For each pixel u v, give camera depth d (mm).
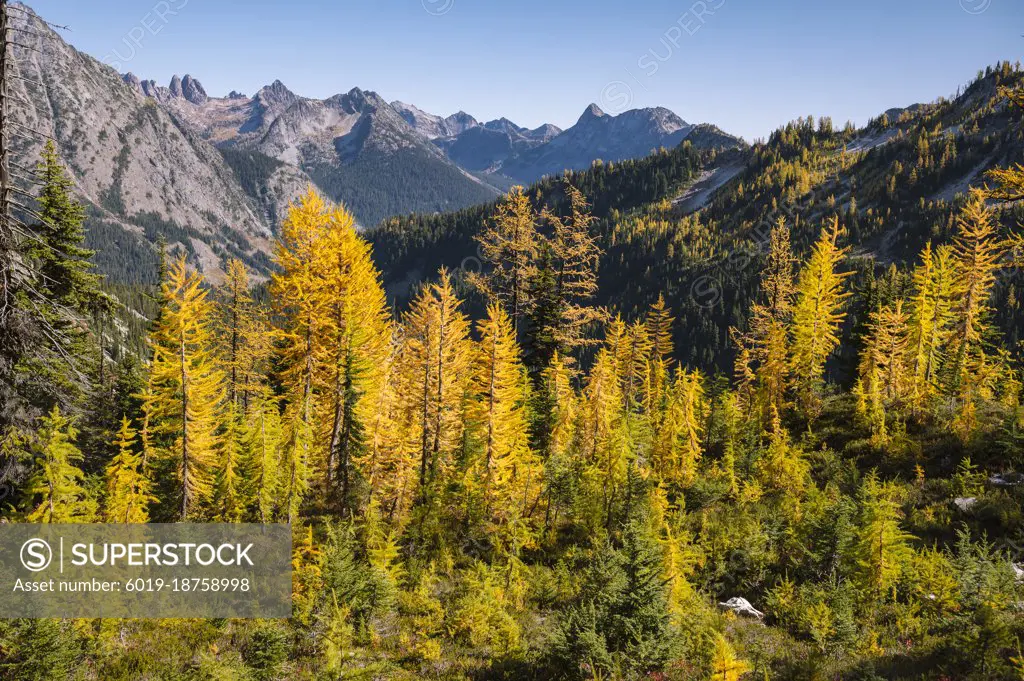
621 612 13688
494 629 16844
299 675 14047
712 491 30891
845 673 13430
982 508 23938
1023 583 16062
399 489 27703
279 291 27281
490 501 27531
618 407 34812
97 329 29719
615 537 26047
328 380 27047
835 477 31516
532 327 39625
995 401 38656
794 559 22109
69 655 12484
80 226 24094
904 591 18828
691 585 19016
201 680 13117
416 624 17906
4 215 12086
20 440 15922
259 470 22359
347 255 27297
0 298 12711
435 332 29203
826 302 44969
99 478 20406
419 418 29203
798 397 45469
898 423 35469
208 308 24922
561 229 40625
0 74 11539
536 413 34969
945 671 12891
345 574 17438
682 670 13188
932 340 41781
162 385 24859
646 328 56812
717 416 43312
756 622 17922
